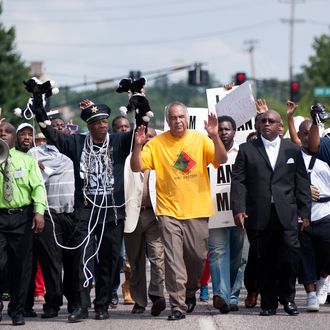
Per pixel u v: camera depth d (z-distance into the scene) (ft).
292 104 88.07
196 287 78.69
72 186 79.87
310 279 79.56
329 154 78.33
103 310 76.64
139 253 80.38
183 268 75.56
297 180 76.84
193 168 76.13
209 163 77.20
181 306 75.31
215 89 87.81
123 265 96.02
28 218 75.00
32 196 75.10
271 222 76.02
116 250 76.95
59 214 79.20
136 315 79.30
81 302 75.77
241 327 70.59
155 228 79.61
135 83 74.84
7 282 80.02
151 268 78.89
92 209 76.38
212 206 76.79
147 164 76.43
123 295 89.66
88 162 76.59
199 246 76.28
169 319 74.84
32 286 79.87
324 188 81.25
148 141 81.35
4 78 417.90
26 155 75.77
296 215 76.38
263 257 76.59
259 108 89.04
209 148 76.48
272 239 76.59
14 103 418.72
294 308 76.54
